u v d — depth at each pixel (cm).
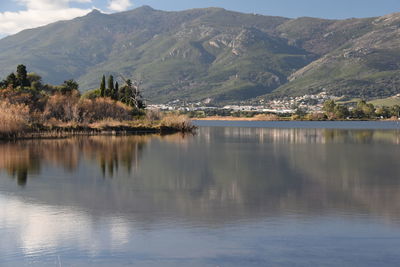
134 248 1839
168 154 5469
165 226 2148
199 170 4075
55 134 7875
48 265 1673
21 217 2298
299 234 2022
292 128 16138
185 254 1775
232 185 3291
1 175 3641
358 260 1714
